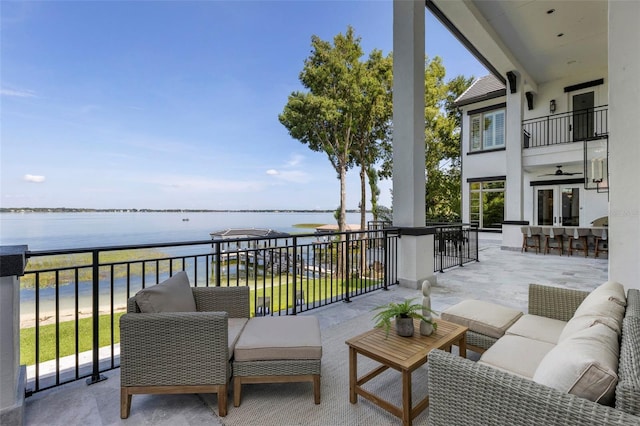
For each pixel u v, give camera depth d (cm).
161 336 177
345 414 182
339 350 266
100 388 209
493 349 178
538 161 953
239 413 183
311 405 191
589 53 845
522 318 226
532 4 612
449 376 117
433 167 1653
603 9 630
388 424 174
